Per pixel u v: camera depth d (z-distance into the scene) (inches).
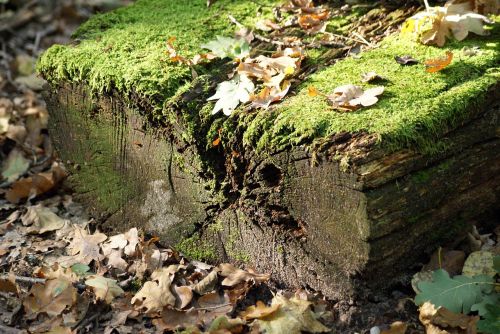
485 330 51.8
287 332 53.8
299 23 65.8
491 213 59.6
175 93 58.9
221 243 60.3
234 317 56.9
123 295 59.3
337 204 52.7
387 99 55.1
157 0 73.3
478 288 53.7
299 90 57.9
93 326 57.1
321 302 56.1
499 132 56.5
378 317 54.7
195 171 59.1
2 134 78.4
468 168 55.7
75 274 60.3
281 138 53.8
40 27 99.7
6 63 91.4
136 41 65.2
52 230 67.6
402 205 52.8
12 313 57.7
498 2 64.0
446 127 53.7
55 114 65.9
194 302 58.1
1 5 102.3
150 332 56.4
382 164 51.3
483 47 60.1
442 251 56.9
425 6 66.3
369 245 52.4
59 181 73.2
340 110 54.4
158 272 59.7
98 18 69.7
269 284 58.8
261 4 70.3
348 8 68.1
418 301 53.6
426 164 53.3
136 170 62.7
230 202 58.7
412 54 60.4
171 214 62.1
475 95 55.0
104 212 66.4
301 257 56.6
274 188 55.7
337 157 51.3
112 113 62.1
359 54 61.3
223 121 56.7
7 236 67.2
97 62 62.2
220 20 68.1
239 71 59.1
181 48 63.7
